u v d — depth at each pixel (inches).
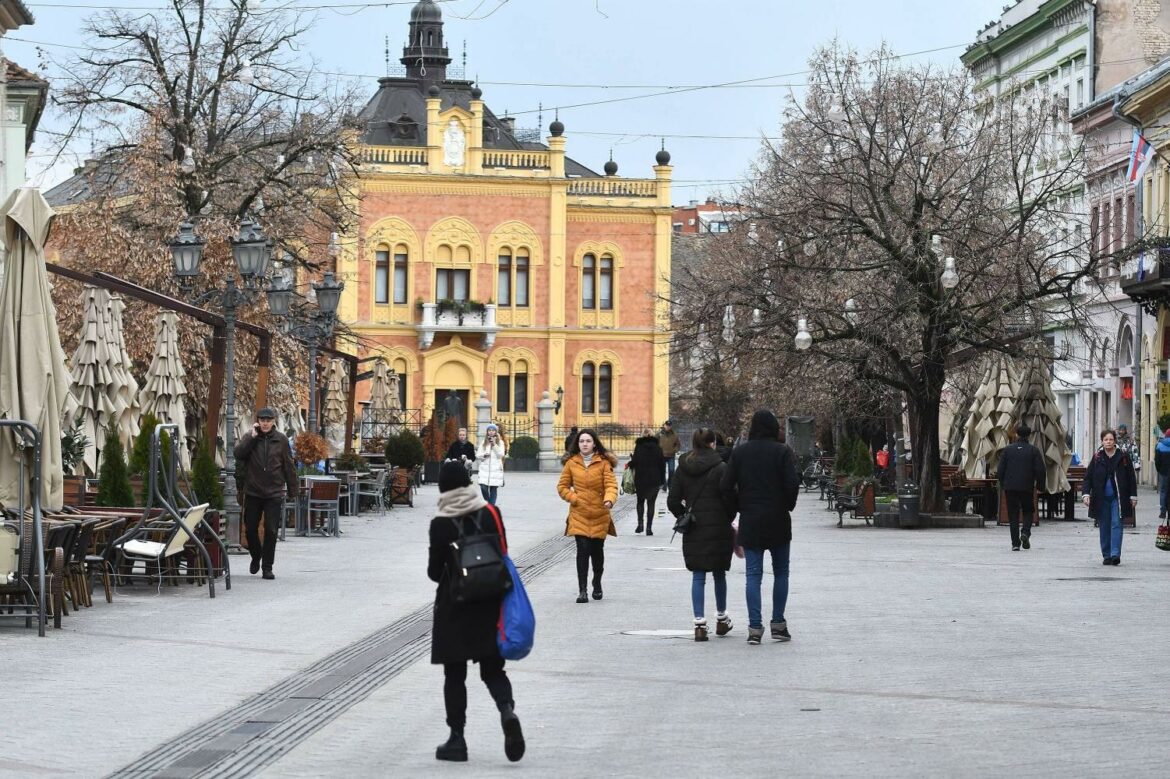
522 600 447.5
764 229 2103.8
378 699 554.6
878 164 1753.2
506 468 3533.5
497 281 4082.2
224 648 674.8
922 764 437.4
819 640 713.0
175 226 1936.5
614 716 519.8
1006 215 1752.0
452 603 446.3
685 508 727.1
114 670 606.9
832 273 1659.7
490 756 455.2
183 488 1128.8
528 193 4087.1
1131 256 1641.2
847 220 1599.4
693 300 2229.3
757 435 709.3
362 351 3976.4
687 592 938.1
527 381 4104.3
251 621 771.4
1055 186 1831.9
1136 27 2822.3
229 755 451.8
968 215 1589.6
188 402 1828.2
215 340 1200.8
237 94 2158.0
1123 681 586.9
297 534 1405.0
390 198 4018.2
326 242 2340.1
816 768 432.1
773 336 1686.8
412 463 2158.0
